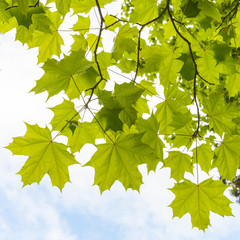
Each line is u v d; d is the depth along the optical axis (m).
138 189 0.97
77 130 0.95
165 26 1.13
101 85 1.12
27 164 0.94
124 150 0.95
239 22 1.08
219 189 1.00
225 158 1.03
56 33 1.07
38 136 0.92
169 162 1.03
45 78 0.92
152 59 1.07
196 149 1.02
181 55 1.06
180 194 1.01
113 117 0.94
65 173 0.95
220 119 1.01
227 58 1.05
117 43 1.04
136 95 0.94
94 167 0.96
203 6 0.99
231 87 1.13
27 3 0.91
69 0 0.93
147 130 0.98
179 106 1.06
